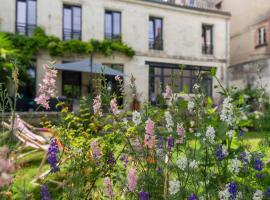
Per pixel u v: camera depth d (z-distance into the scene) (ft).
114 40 58.08
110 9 58.29
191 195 6.95
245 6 75.46
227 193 6.98
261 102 13.60
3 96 8.61
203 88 9.57
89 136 10.01
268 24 69.21
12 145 7.55
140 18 60.54
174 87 9.38
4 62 37.42
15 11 51.24
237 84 65.77
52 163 8.21
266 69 59.72
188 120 9.18
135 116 8.59
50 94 8.84
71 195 8.13
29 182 12.19
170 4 62.80
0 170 4.25
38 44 50.75
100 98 9.73
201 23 66.28
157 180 7.93
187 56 64.59
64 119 10.84
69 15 55.47
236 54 78.38
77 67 46.55
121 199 8.23
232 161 7.85
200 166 8.05
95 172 8.87
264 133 11.55
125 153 9.32
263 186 8.29
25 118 22.74
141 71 60.08
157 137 8.39
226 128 8.30
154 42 62.69
